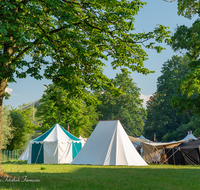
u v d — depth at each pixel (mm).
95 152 18672
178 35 24094
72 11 8352
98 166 16734
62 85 8992
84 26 9516
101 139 19250
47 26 9469
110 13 8703
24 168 15594
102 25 9328
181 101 24109
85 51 8914
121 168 15047
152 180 9445
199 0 23484
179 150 22453
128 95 57594
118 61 10758
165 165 21250
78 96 9734
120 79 58281
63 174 11305
